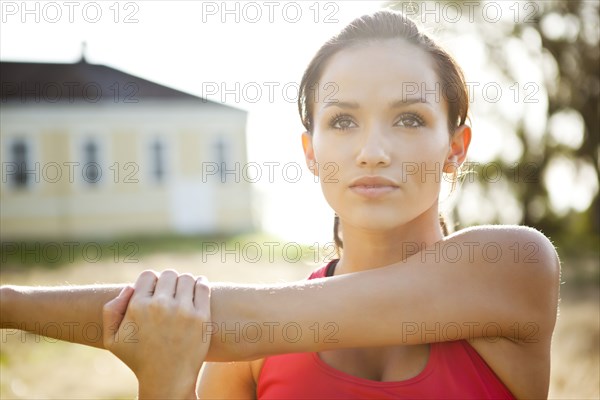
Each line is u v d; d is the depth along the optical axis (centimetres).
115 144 2748
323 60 121
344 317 112
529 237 121
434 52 120
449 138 125
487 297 117
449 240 121
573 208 1975
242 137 2877
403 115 115
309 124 134
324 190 119
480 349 121
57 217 2664
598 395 512
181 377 106
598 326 776
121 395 566
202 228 2811
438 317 115
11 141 2650
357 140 115
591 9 1916
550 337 124
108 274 1311
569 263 1438
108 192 2725
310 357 126
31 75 2736
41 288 111
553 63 1967
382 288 115
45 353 708
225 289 114
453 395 119
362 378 122
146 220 2769
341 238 155
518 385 121
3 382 596
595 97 1984
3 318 109
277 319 112
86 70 2806
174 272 113
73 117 2700
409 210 115
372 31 119
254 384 139
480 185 1669
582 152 1997
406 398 119
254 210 2880
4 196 2620
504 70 1892
